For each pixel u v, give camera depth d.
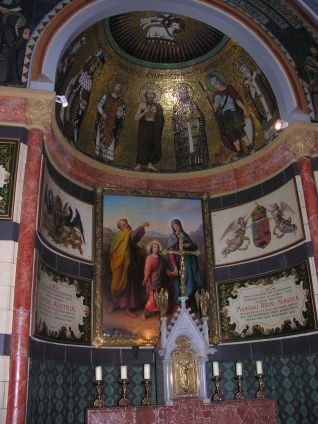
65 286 10.30
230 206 12.16
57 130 10.12
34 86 9.20
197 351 9.81
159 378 9.82
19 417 7.29
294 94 10.90
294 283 10.37
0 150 8.70
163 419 9.03
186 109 12.91
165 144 12.91
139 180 12.46
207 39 12.12
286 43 11.22
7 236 8.18
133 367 10.70
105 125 12.32
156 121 12.91
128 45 12.09
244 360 10.82
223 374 10.88
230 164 12.33
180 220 12.13
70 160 11.14
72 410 9.59
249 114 12.18
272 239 11.12
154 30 11.94
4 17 9.55
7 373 7.49
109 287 11.08
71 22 9.98
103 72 12.01
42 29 9.70
